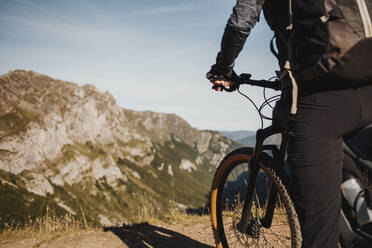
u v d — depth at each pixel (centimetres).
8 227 345
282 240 207
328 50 115
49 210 369
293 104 133
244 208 183
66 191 13500
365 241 137
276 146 162
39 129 14662
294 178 142
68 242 302
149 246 289
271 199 168
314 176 134
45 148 14550
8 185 11094
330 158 133
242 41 141
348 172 143
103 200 14712
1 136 13125
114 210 14300
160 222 371
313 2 119
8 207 9406
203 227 345
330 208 134
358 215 139
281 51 143
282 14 137
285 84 138
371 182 139
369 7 112
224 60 154
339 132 132
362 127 135
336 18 114
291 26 130
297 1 125
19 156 12925
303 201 139
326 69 118
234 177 199
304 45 124
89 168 16050
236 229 205
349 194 141
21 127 14125
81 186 14812
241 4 136
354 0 112
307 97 131
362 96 128
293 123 138
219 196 215
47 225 344
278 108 149
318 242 137
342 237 145
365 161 136
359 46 111
